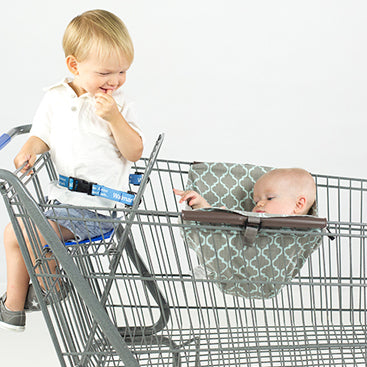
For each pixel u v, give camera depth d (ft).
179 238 9.15
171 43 8.44
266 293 5.55
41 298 5.04
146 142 8.87
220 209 4.81
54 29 8.39
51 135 5.62
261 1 8.27
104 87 5.24
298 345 5.61
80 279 4.87
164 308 6.55
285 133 8.84
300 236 5.09
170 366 6.83
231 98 8.68
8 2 8.27
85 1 8.31
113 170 5.62
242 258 5.15
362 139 8.83
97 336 5.95
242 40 8.43
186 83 8.62
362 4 8.24
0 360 7.73
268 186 6.17
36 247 5.39
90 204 5.46
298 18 8.32
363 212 9.16
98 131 5.51
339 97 8.66
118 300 9.21
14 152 8.80
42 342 8.18
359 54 8.45
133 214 5.08
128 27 8.39
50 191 5.65
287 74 8.57
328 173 9.02
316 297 9.37
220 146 8.91
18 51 8.47
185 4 8.29
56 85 5.64
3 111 8.73
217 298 9.30
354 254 9.29
